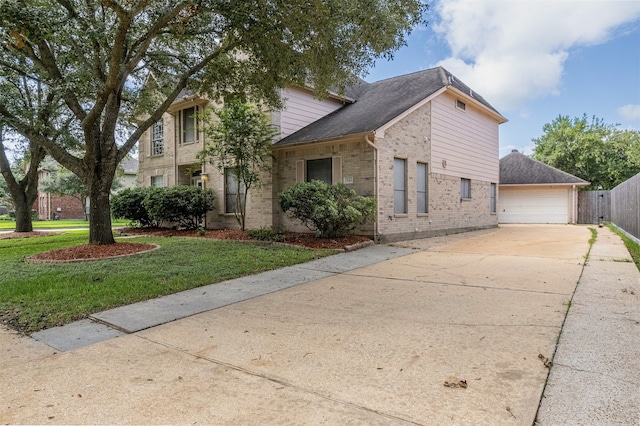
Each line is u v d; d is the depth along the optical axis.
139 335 3.77
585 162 28.67
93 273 6.31
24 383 2.76
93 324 4.12
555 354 3.06
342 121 12.45
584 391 2.46
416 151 12.30
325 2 6.40
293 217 10.66
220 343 3.51
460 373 2.77
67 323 4.17
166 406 2.40
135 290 5.34
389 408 2.32
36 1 6.66
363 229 10.81
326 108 14.41
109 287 5.48
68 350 3.41
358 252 9.20
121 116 11.55
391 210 11.14
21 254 8.76
